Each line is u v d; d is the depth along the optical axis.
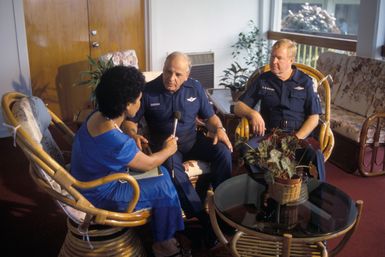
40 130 1.89
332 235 1.58
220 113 3.20
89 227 1.78
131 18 4.60
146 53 4.77
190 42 4.94
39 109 1.92
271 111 2.57
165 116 2.31
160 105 2.29
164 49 4.82
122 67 1.69
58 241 2.27
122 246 1.83
